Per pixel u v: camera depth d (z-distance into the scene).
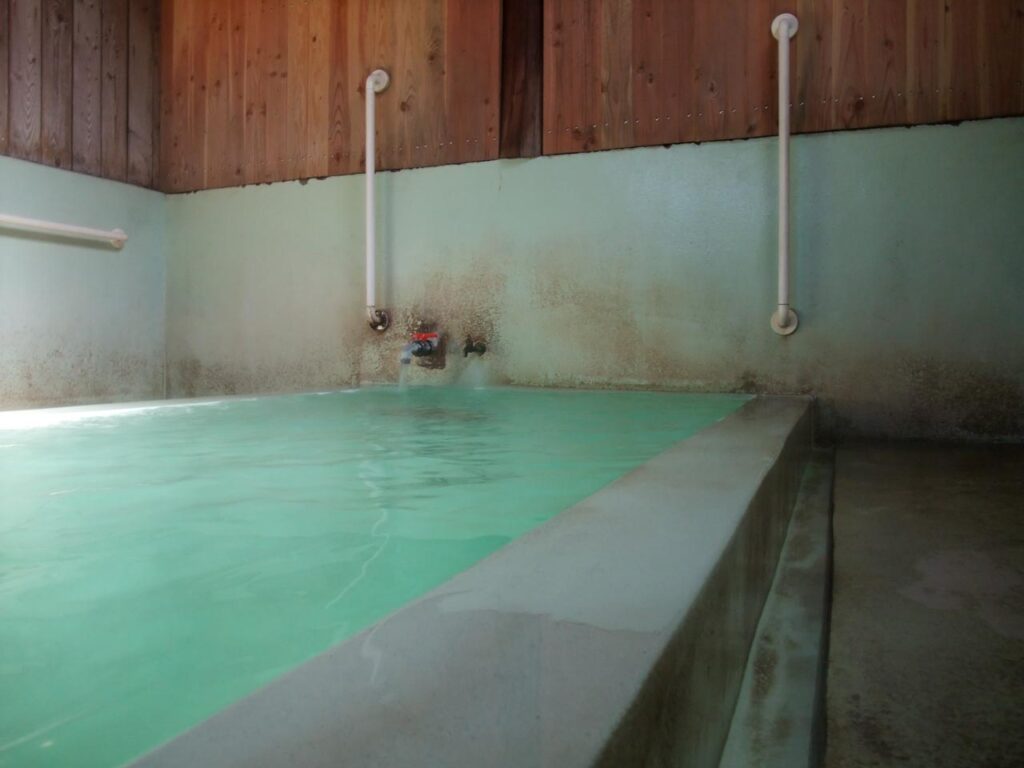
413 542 0.94
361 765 0.34
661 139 3.08
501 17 3.34
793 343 2.89
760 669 0.92
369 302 3.49
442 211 3.46
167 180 4.04
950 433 2.70
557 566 0.65
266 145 3.82
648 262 3.11
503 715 0.38
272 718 0.38
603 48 3.17
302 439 1.83
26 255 3.41
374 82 3.50
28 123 3.39
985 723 0.80
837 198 2.82
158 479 1.34
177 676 0.56
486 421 2.18
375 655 0.46
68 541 0.94
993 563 1.32
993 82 2.63
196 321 4.00
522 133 3.30
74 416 2.03
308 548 0.92
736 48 2.98
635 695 0.41
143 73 3.94
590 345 3.20
